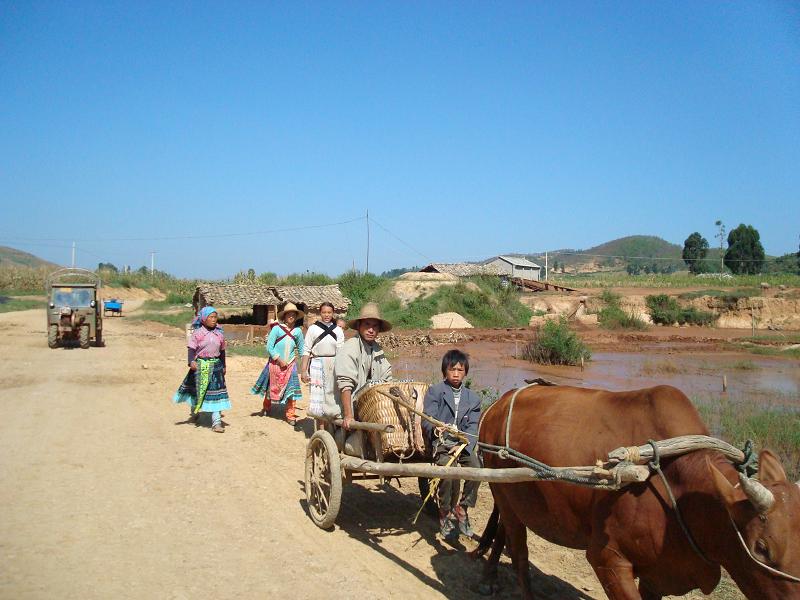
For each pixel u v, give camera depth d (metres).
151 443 9.55
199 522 6.51
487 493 7.95
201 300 36.38
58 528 6.17
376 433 6.13
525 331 37.25
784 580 3.14
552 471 4.09
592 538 4.09
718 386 19.08
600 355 27.86
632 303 46.94
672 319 45.09
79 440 9.55
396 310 42.84
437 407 5.97
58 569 5.29
